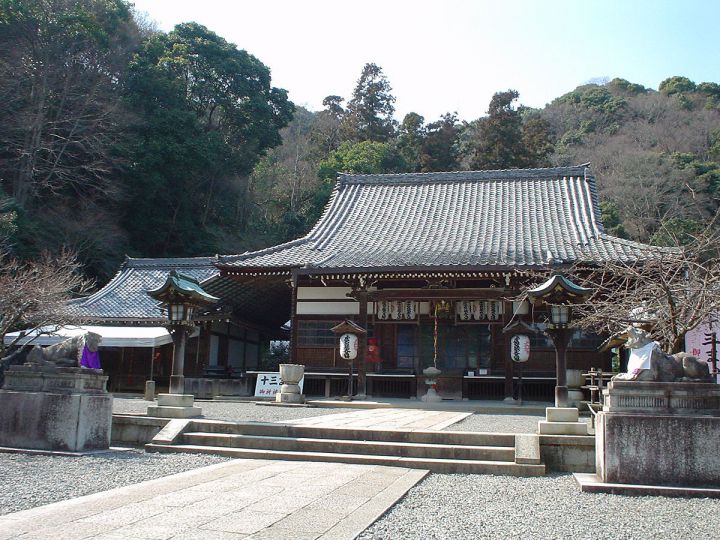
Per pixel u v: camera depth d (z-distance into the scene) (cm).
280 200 5078
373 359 2103
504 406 1731
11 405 938
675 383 737
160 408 1088
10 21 3294
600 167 5881
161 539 476
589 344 1941
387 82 6506
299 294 2170
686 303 1109
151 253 3969
